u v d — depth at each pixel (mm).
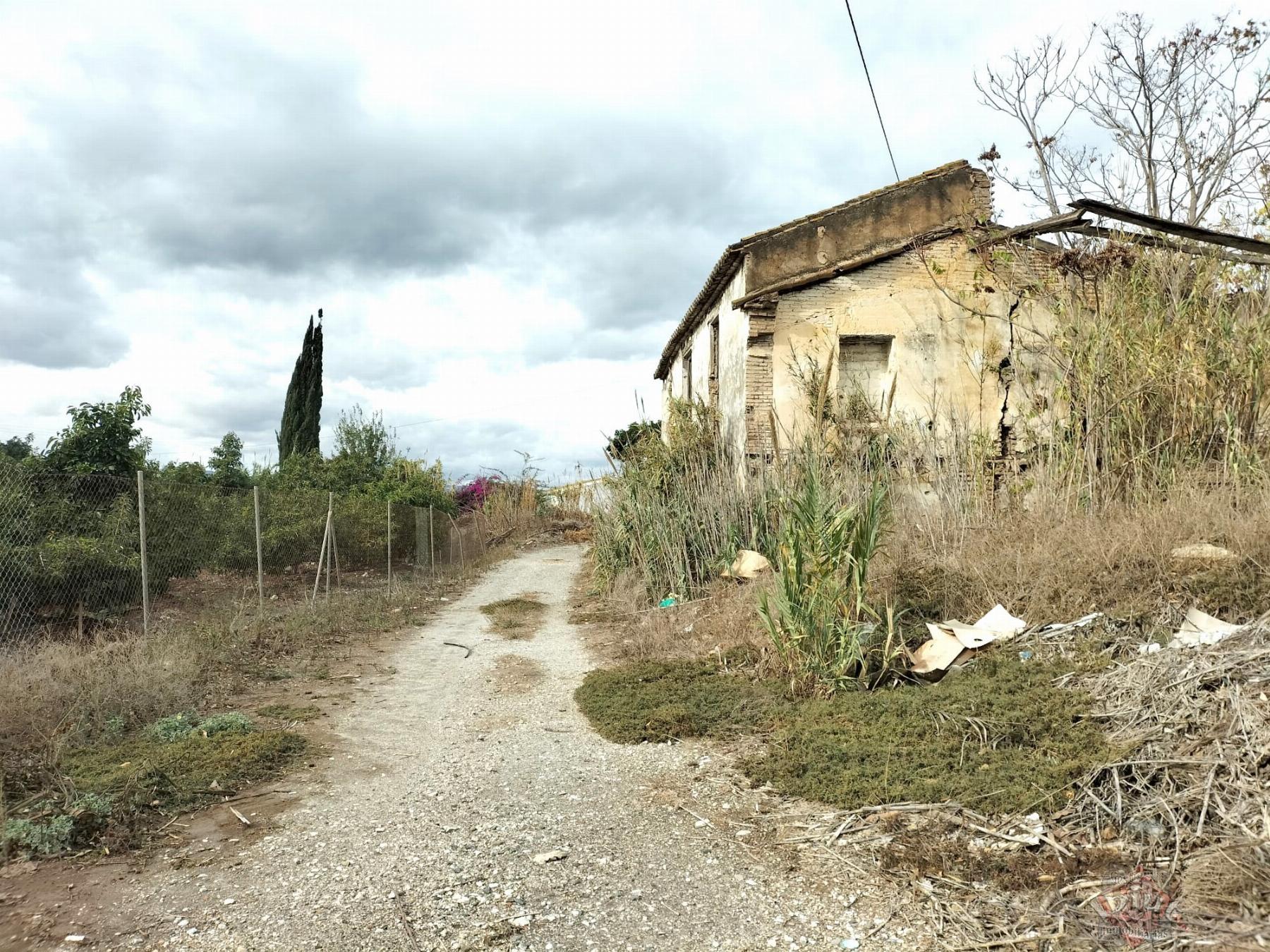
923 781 4422
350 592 13578
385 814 4520
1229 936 2773
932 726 5113
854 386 13016
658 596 11602
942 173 13977
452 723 6543
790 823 4262
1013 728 4824
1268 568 5895
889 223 13898
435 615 12602
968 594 7203
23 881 3641
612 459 13539
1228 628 5367
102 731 5703
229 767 5125
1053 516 8062
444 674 8422
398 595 13633
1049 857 3615
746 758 5262
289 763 5410
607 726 6121
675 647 8617
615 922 3289
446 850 4004
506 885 3615
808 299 13594
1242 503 6918
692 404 15711
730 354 14898
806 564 6383
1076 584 6621
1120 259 9023
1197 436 8211
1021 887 3402
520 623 11742
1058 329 9898
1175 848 3400
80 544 7762
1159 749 4145
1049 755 4488
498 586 16453
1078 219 8664
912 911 3318
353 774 5250
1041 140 14867
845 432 11000
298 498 13594
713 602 10000
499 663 8914
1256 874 3047
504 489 29859
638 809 4543
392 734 6215
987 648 6207
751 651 7535
